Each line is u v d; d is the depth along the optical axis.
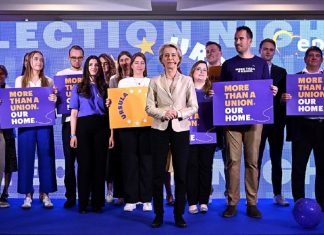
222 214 4.23
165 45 3.76
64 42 5.24
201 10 5.38
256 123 4.02
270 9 5.34
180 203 3.76
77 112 4.32
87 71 4.29
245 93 4.05
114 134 4.58
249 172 4.12
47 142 4.55
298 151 4.31
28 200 4.59
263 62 4.14
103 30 5.23
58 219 4.08
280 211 4.38
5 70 4.75
